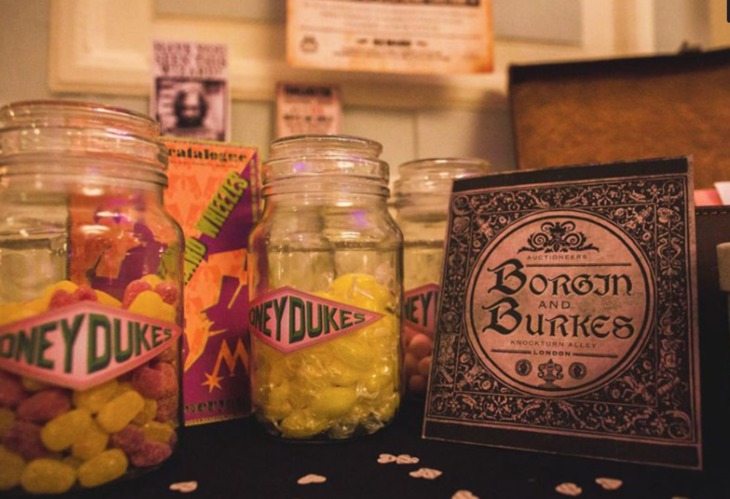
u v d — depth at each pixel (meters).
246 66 0.70
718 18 0.79
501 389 0.44
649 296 0.41
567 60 0.73
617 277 0.42
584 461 0.39
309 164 0.49
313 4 0.70
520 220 0.47
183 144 0.53
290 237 0.51
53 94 0.65
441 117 0.76
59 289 0.37
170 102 0.68
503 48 0.77
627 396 0.40
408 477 0.37
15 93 0.64
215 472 0.39
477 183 0.50
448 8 0.74
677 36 0.79
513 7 0.77
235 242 0.55
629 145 0.68
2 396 0.33
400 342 0.53
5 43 0.64
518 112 0.71
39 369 0.33
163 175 0.43
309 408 0.43
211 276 0.53
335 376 0.44
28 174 0.38
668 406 0.39
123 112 0.41
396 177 0.74
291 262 0.51
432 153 0.75
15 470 0.33
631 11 0.79
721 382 0.46
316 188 0.49
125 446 0.36
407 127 0.75
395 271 0.53
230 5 0.69
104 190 0.40
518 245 0.46
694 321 0.40
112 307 0.36
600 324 0.42
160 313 0.39
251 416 0.50
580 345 0.42
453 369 0.46
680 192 0.42
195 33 0.69
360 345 0.45
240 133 0.70
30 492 0.33
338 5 0.71
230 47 0.69
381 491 0.35
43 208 0.41
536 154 0.70
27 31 0.65
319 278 0.52
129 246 0.43
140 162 0.41
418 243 0.61
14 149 0.39
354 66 0.71
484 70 0.74
